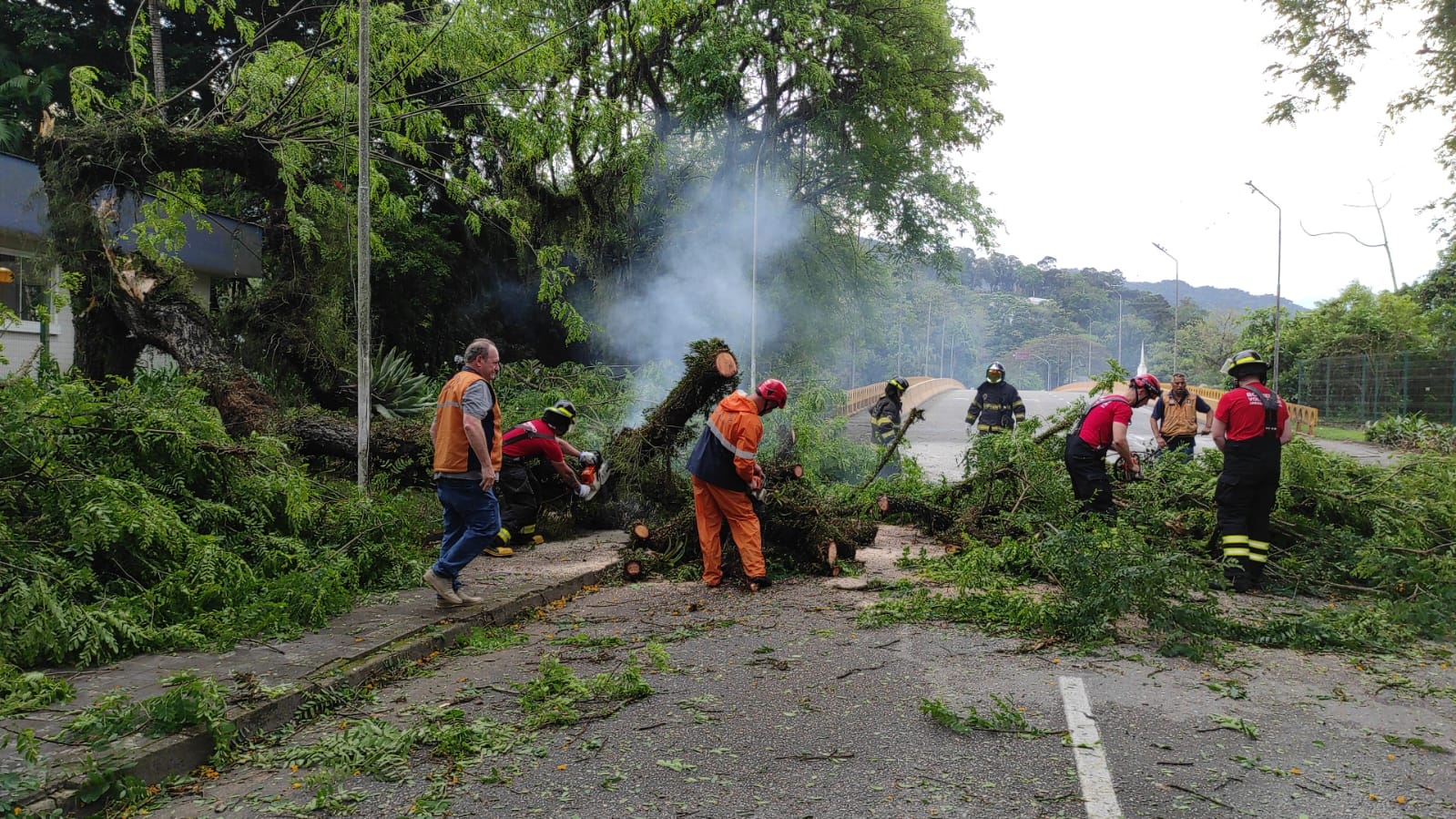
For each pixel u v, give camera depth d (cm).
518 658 512
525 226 1523
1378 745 378
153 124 1095
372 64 1165
